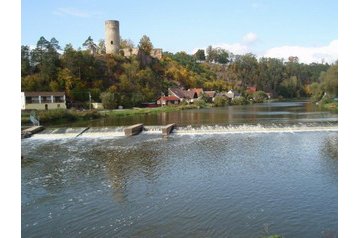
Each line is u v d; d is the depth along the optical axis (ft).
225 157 104.83
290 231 54.60
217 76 645.92
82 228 57.72
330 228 55.47
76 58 333.42
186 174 87.40
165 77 488.85
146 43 526.57
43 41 341.00
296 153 108.58
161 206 66.18
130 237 53.98
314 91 364.58
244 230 55.21
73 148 123.44
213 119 211.82
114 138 143.43
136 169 93.04
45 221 60.75
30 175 88.79
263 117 216.95
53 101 258.16
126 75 377.71
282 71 614.34
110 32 437.17
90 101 287.89
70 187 78.64
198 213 62.44
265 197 69.82
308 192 72.33
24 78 294.66
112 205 67.31
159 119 220.64
